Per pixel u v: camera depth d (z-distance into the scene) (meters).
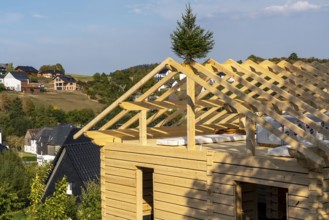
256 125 10.09
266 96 8.53
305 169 7.42
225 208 8.71
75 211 21.08
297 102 8.16
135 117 11.55
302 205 7.50
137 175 10.62
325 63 11.24
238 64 10.02
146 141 10.62
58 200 17.89
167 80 10.17
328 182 7.40
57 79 105.12
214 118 12.95
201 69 9.34
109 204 11.32
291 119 9.61
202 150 9.16
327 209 7.39
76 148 28.31
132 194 10.72
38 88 100.38
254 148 8.38
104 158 11.43
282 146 8.52
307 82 9.58
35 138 65.69
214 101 11.28
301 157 7.20
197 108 11.48
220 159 8.80
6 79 106.00
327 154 7.26
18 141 68.31
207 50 9.61
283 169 7.75
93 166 27.67
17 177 32.22
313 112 7.86
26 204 32.19
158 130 12.27
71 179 27.25
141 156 10.45
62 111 75.69
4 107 79.12
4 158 35.81
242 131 12.30
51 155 61.50
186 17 9.63
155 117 12.05
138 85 10.53
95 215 19.12
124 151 10.88
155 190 10.15
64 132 62.56
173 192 9.72
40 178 20.48
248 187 9.01
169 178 9.80
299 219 7.55
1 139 65.00
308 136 7.30
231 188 8.60
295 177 7.58
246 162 8.34
